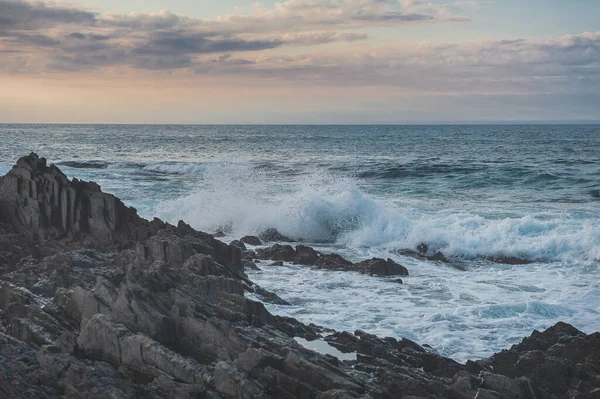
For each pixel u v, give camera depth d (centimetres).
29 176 2077
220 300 1410
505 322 1673
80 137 13362
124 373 1097
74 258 1694
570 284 2155
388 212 2972
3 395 959
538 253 2578
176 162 6581
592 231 2650
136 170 5797
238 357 1115
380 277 2159
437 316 1700
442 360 1272
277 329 1334
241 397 1018
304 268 2242
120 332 1159
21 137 12862
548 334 1450
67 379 1016
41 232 2025
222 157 7838
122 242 2031
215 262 1675
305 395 1032
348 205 2959
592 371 1231
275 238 2905
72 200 2053
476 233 2800
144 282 1311
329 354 1246
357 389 1031
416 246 2723
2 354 1106
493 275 2291
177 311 1246
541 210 3625
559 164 6619
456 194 4359
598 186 4694
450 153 8900
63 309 1326
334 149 9850
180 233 1964
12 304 1335
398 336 1532
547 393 1135
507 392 1081
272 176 5391
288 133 18688
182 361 1095
